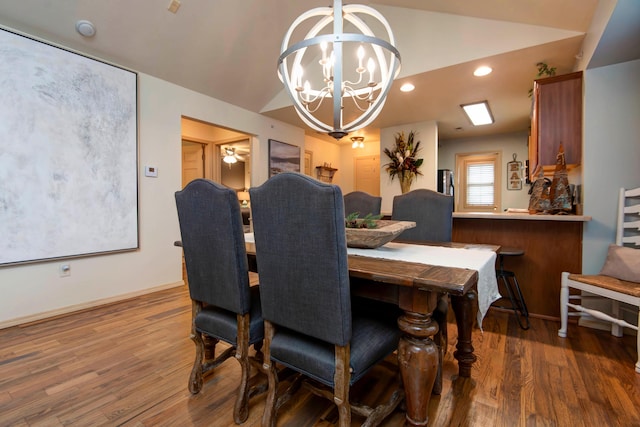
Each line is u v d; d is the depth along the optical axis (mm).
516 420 1364
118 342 2143
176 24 2912
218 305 1439
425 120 4848
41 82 2500
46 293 2596
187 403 1503
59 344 2109
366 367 1152
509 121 4934
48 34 2529
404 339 1204
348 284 1060
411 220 2309
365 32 1917
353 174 7156
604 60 2297
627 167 2328
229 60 3561
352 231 1670
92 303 2865
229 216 1285
